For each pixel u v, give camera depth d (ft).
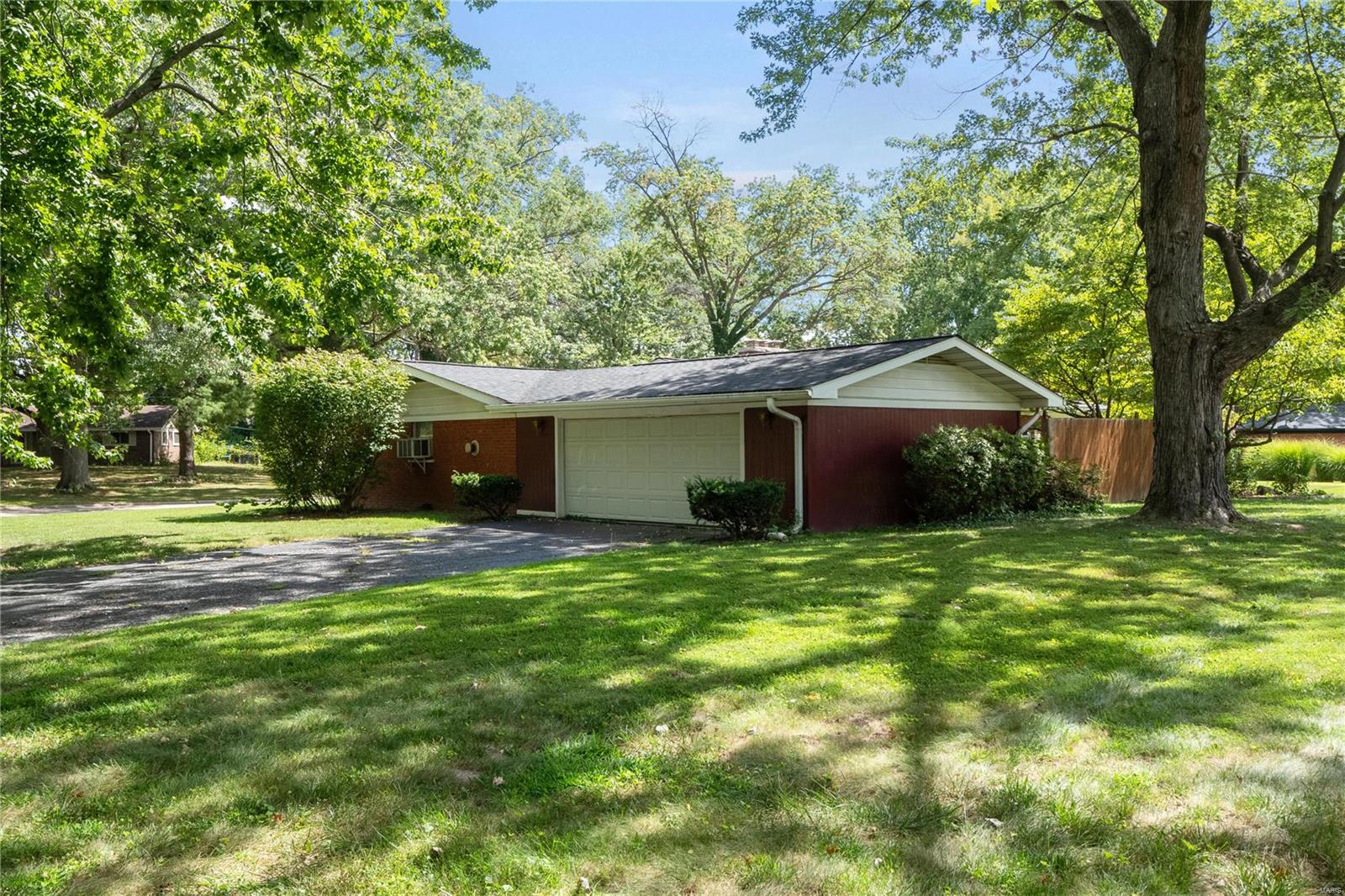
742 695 15.80
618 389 52.80
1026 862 10.03
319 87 42.60
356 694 16.29
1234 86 49.26
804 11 45.06
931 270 144.46
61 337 38.99
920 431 49.55
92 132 30.78
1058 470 51.75
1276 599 23.16
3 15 29.55
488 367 67.51
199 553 39.75
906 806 11.39
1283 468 69.72
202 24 38.88
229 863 10.29
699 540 41.42
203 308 33.37
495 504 55.57
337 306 41.16
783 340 143.43
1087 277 61.72
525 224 116.16
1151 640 19.12
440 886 9.70
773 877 9.75
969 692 15.81
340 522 53.88
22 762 13.26
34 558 38.75
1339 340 59.88
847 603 23.32
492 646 19.48
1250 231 57.16
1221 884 9.57
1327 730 13.69
